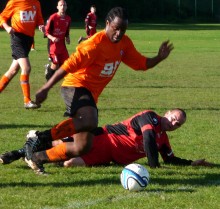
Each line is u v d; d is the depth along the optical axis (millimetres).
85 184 17562
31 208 15172
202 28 140625
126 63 19062
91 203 15602
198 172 19219
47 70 42469
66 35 42031
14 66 32906
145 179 16766
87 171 19219
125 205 15453
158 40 100312
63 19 41625
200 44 93625
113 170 19391
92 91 18141
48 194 16469
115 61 17984
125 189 16906
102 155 19781
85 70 17859
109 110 32125
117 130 19859
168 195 16391
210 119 29875
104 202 15703
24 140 24141
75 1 165875
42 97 16516
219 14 177500
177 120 19391
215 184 17719
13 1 32156
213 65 60781
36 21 33000
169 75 51188
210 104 35062
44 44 89188
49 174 18594
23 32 32344
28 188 17094
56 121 28719
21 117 29797
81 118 17547
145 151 19406
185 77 49781
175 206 15438
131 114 30906
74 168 19547
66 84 18203
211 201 15922
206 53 76938
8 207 15234
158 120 19609
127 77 49156
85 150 18094
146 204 15562
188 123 28594
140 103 34875
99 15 167125
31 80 46500
